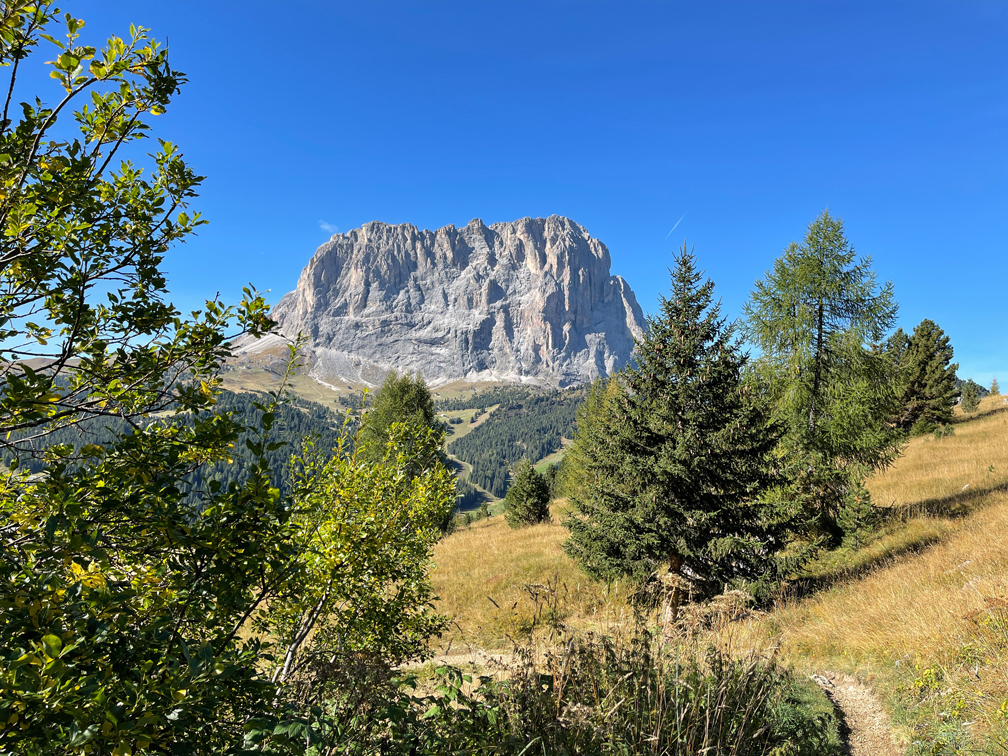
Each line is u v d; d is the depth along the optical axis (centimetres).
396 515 518
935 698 547
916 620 751
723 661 424
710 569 1098
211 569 235
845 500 1549
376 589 541
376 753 292
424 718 339
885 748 511
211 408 265
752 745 379
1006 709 440
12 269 249
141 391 267
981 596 721
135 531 233
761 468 1149
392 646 541
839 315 1631
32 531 216
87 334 270
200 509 242
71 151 263
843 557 1446
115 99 272
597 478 1284
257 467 249
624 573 1129
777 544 1140
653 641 443
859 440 1588
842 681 692
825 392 1617
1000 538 1042
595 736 324
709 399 1173
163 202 303
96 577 219
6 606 178
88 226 252
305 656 396
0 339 250
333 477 489
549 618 414
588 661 380
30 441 242
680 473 1091
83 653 190
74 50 262
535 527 2912
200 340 276
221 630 282
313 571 442
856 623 859
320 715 262
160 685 183
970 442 2844
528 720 329
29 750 151
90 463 236
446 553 2333
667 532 1103
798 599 1185
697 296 1224
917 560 1145
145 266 284
